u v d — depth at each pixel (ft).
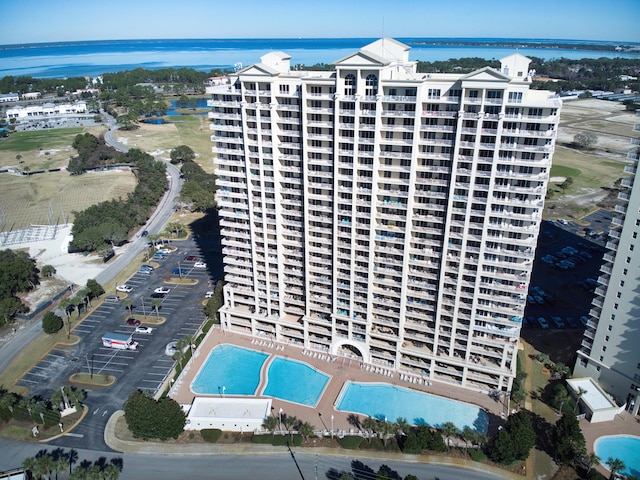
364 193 388.98
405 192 382.22
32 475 347.97
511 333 393.70
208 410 395.14
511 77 342.44
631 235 361.30
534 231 362.12
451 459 357.61
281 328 482.28
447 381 428.56
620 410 390.01
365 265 417.28
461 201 366.43
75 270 637.30
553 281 594.24
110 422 396.37
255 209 441.27
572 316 522.47
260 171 420.77
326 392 421.18
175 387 428.15
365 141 372.17
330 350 463.42
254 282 472.85
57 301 561.84
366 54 347.36
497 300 386.93
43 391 426.51
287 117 403.54
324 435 378.32
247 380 438.40
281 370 448.24
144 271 628.69
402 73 386.73
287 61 440.86
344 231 412.77
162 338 499.10
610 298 384.88
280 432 382.22
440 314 409.69
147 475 349.61
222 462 360.69
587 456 341.21
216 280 610.24
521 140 342.23
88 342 492.95
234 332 501.56
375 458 361.30
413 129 359.25
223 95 417.90
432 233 390.01
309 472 350.64
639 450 359.05
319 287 447.83
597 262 643.04
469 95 341.41
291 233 437.17
